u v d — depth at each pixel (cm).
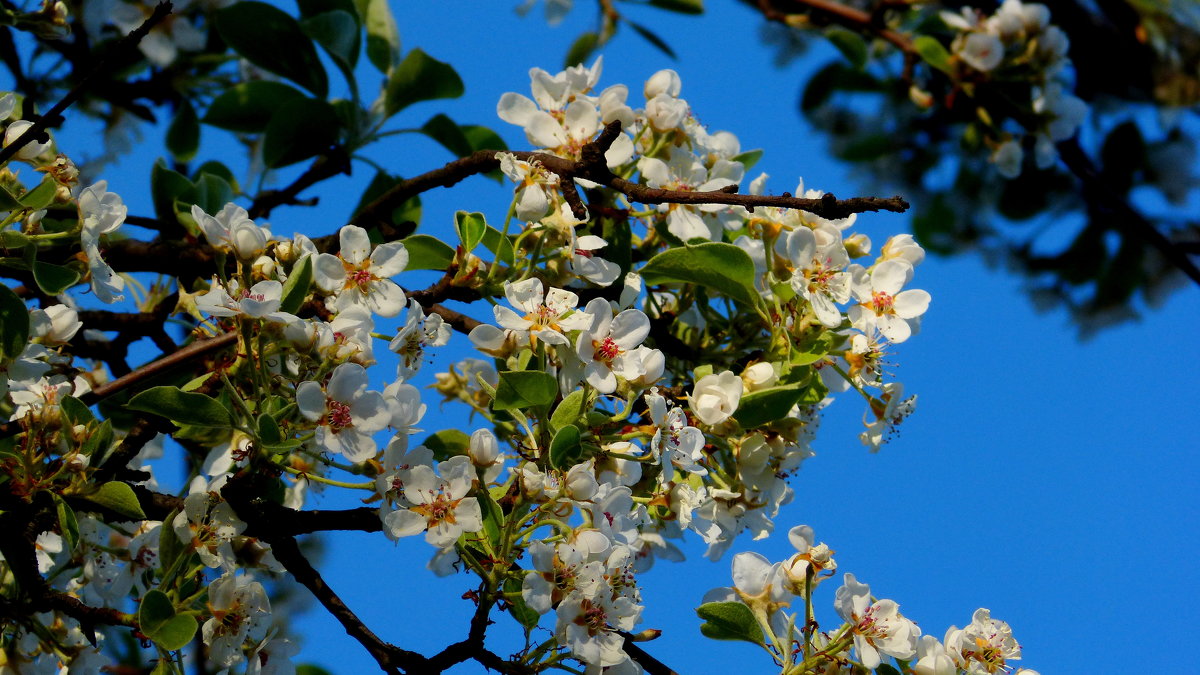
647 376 155
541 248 159
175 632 152
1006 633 160
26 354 155
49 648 159
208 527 154
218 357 160
